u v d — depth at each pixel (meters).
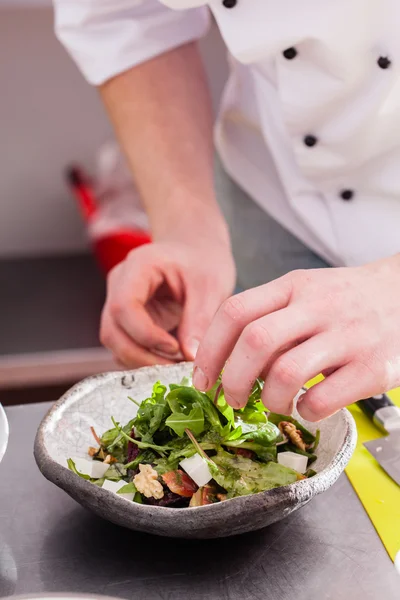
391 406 0.78
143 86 1.12
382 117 0.94
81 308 1.96
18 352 1.78
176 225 1.04
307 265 1.25
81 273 2.15
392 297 0.63
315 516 0.64
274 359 0.62
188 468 0.61
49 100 2.16
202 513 0.54
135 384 0.76
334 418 0.68
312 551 0.60
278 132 1.09
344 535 0.62
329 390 0.59
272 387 0.58
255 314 0.61
